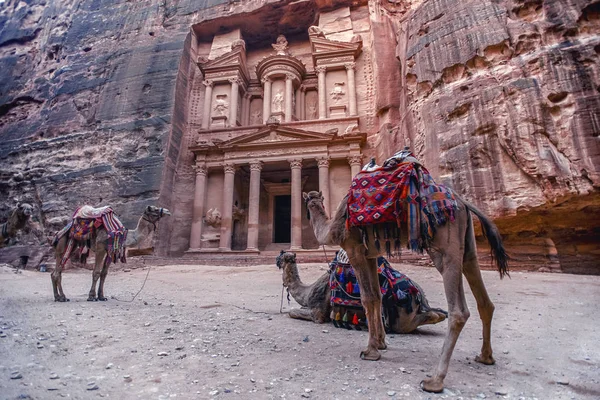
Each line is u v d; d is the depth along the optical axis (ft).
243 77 96.78
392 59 79.10
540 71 44.16
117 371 11.03
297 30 102.06
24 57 113.29
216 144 79.77
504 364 12.14
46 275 54.34
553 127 41.60
